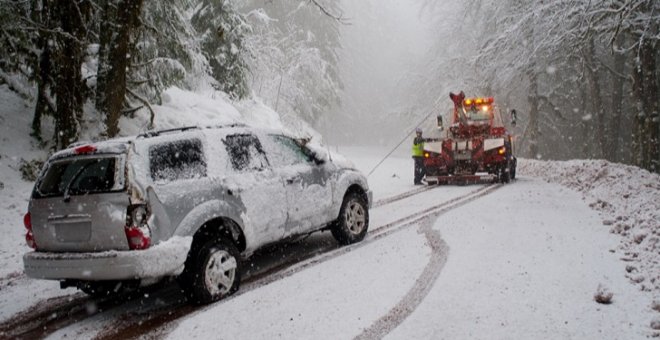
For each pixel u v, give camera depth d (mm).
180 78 13758
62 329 5035
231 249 5633
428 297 4938
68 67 10719
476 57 26609
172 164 5312
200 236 5512
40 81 11398
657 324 3977
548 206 9680
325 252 7211
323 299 5133
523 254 6215
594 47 29766
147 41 13148
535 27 20828
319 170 7121
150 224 4871
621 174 11938
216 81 18250
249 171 6102
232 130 6191
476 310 4535
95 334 4805
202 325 4738
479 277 5422
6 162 10594
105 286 5113
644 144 22047
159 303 5621
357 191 8023
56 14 10586
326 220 7137
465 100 16281
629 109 35844
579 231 7324
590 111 36906
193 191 5324
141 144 5141
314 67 31062
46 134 11828
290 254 7266
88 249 5039
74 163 5250
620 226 7152
